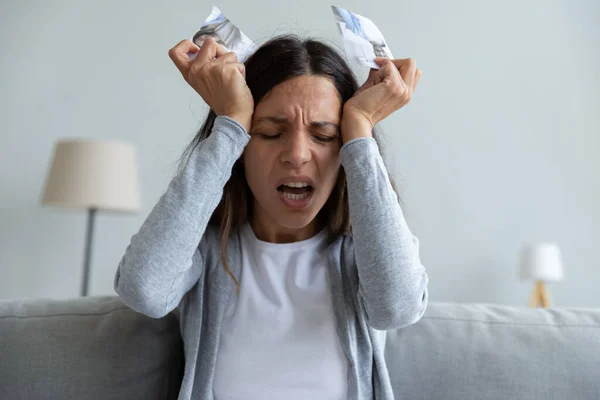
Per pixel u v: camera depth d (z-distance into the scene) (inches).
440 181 108.5
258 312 36.0
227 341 35.8
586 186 112.0
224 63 34.1
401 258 32.5
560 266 98.4
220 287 36.8
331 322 36.0
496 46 112.2
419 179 108.0
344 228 38.7
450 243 107.8
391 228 32.6
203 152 33.1
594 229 111.5
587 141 112.8
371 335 36.3
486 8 112.7
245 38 37.8
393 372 38.2
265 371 34.8
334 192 38.6
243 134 33.5
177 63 35.5
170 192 32.3
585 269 110.5
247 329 35.8
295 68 34.5
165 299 32.6
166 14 104.0
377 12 109.1
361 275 33.1
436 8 111.2
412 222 107.1
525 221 110.0
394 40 109.4
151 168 101.3
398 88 34.9
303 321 35.8
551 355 38.5
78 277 99.3
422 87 109.7
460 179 109.1
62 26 102.0
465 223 108.5
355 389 34.8
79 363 36.4
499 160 110.4
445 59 110.7
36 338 36.9
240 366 35.0
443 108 109.8
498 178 110.1
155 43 103.4
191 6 104.3
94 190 81.5
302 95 33.9
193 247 32.3
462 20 111.8
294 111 33.7
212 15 37.5
